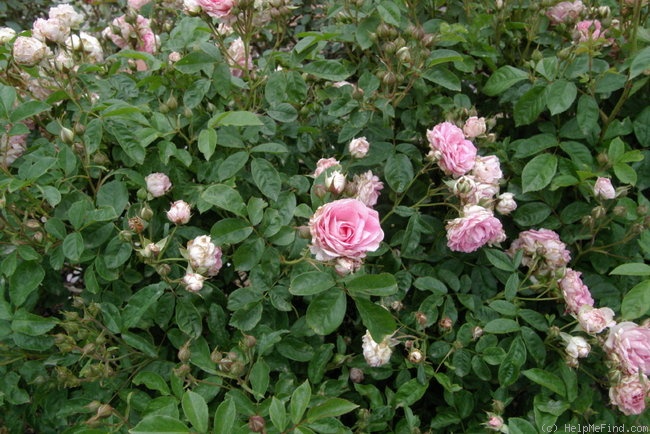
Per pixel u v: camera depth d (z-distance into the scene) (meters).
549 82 0.58
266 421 0.45
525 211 0.60
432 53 0.59
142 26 0.74
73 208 0.49
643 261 0.61
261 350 0.48
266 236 0.49
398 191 0.57
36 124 0.64
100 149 0.60
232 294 0.51
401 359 0.56
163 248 0.49
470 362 0.55
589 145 0.64
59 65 0.59
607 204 0.59
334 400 0.41
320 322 0.44
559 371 0.54
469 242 0.54
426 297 0.59
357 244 0.40
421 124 0.65
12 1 1.10
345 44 0.72
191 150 0.58
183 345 0.50
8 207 0.51
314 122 0.65
